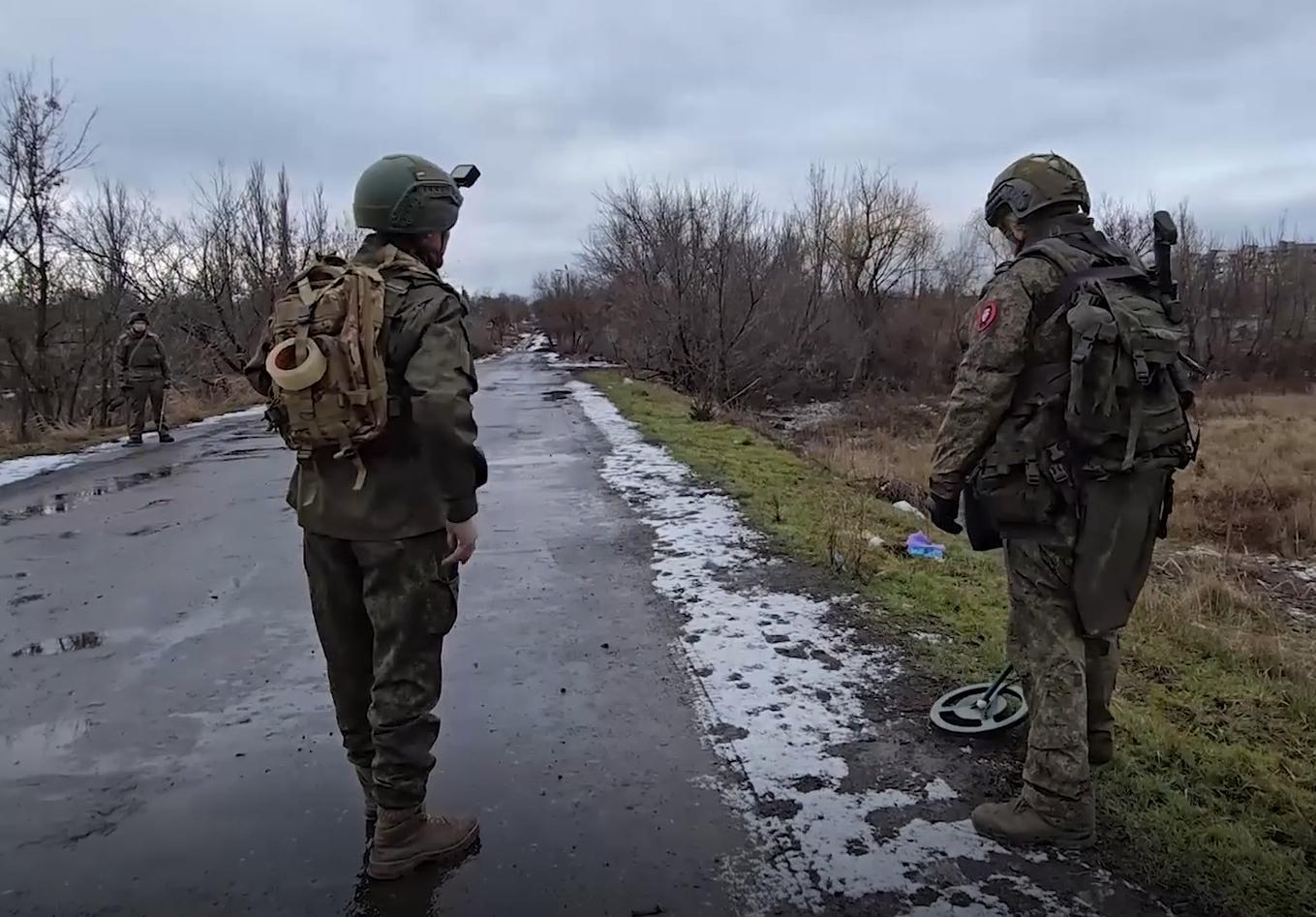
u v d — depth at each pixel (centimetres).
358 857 269
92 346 1773
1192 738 328
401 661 254
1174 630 470
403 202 256
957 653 415
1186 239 3797
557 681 397
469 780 311
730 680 392
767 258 2394
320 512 253
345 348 238
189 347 2186
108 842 279
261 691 394
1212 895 239
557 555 608
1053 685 264
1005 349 262
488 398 1906
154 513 782
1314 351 3547
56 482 966
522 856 266
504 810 292
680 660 416
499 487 862
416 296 246
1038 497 262
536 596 520
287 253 2466
